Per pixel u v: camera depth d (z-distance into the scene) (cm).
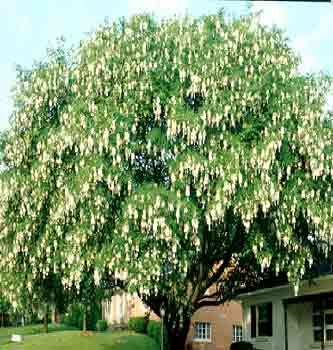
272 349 2992
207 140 2130
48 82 2327
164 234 2061
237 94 2147
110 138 2122
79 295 2589
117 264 2091
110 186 2106
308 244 2347
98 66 2230
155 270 2089
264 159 2062
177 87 2189
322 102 2286
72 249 2133
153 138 2134
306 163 2184
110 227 2167
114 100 2192
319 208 2164
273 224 2197
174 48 2242
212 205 2052
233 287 2733
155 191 2056
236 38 2244
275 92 2180
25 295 2425
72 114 2162
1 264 2375
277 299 2980
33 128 2342
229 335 4069
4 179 2312
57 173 2242
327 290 2603
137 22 2317
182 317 2531
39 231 2294
